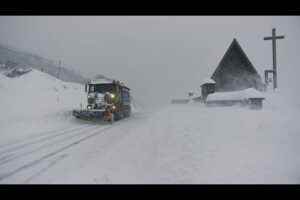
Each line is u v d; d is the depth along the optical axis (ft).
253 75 113.70
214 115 50.47
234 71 116.06
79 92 132.87
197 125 40.01
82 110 67.41
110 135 44.68
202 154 26.18
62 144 37.73
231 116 44.78
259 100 82.74
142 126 53.11
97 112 66.39
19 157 30.14
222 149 27.09
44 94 95.86
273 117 39.11
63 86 128.36
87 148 34.22
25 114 65.41
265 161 23.40
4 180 22.03
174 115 61.87
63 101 98.84
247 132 31.76
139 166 24.52
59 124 64.90
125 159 27.22
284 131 30.48
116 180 21.34
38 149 34.53
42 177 22.66
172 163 24.43
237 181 19.98
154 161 25.53
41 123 62.80
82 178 22.08
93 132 49.67
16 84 91.30
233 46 116.37
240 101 87.97
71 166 25.77
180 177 21.29
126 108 91.35
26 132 51.08
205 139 31.14
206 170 22.34
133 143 35.32
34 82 110.93
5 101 69.26
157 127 46.26
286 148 25.79
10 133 49.01
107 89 73.92
